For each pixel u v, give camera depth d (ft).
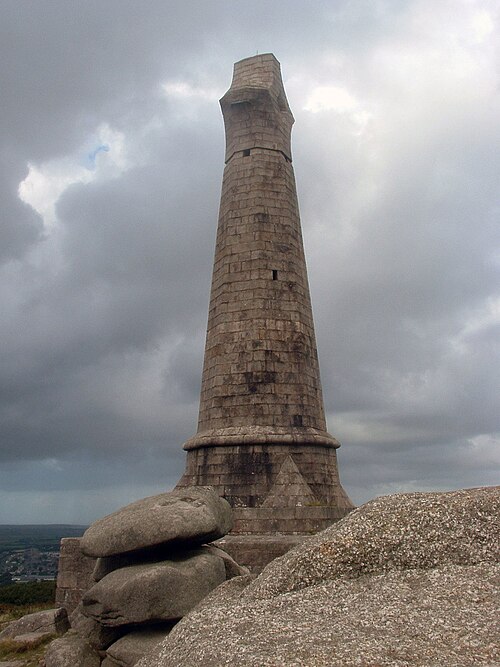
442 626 20.59
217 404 66.08
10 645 48.78
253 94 76.48
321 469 64.08
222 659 20.02
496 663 17.74
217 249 74.59
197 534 39.37
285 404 64.95
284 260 71.26
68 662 36.32
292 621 22.88
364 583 26.81
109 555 39.73
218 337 68.90
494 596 23.00
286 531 57.88
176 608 35.60
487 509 29.91
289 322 68.69
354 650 19.04
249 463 61.93
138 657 33.76
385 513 30.99
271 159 75.36
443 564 27.35
